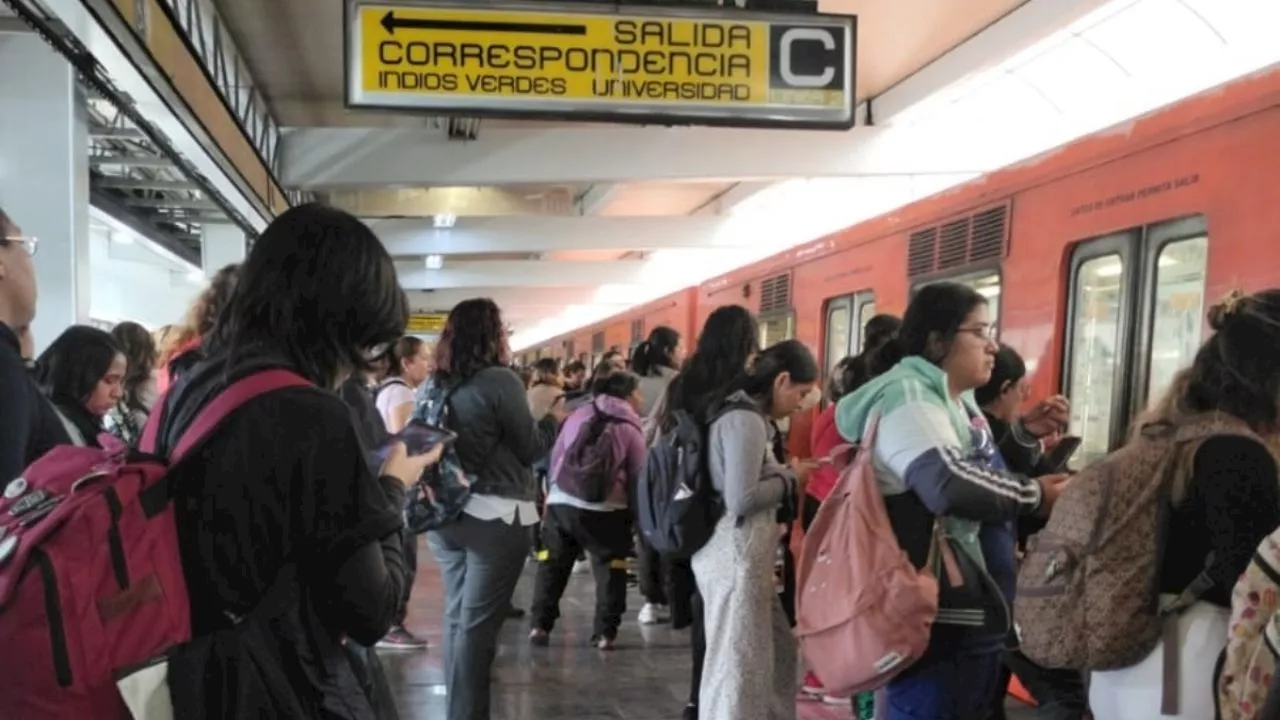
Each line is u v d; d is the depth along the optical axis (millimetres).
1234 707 1793
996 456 2869
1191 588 2006
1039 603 2172
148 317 15945
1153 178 4082
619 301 23516
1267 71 3562
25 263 2197
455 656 3791
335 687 1550
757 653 3352
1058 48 7270
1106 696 2172
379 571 1556
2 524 1399
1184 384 2160
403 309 1732
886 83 7879
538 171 8148
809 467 3682
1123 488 2094
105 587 1354
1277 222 3428
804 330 7922
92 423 3178
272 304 1595
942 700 2609
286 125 8648
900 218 6316
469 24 4188
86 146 4242
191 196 8562
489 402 3672
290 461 1466
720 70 4281
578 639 6070
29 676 1330
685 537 3395
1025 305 4941
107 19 2740
